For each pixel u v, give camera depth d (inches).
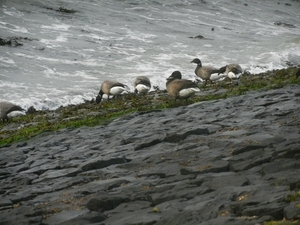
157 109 1210.0
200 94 1505.9
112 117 1273.4
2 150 1032.2
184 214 480.4
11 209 609.3
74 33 2628.0
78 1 3166.8
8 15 2719.0
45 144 1010.1
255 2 4124.0
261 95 1204.5
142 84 1605.6
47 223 531.8
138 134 971.3
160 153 780.6
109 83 1644.9
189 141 831.1
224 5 3816.4
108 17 3002.0
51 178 755.4
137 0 3417.8
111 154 834.2
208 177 608.4
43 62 2158.0
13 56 2178.9
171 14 3326.8
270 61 2426.2
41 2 2992.1
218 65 2298.2
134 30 2849.4
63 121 1357.0
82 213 548.1
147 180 652.7
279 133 800.9
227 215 469.1
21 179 768.9
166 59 2353.6
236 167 644.1
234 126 898.1
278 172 593.3
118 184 654.5
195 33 2974.9
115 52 2393.0
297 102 1066.1
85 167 774.5
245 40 2960.1
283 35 3245.6
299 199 471.8
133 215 513.3
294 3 4382.4
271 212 450.6
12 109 1456.7
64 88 1882.4
